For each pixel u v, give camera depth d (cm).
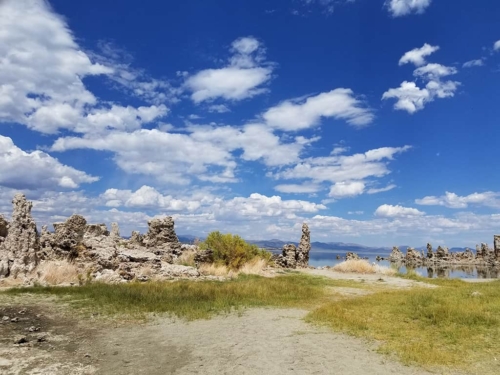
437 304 1495
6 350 970
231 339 1083
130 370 850
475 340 1048
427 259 10038
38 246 2447
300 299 1833
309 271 3769
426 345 1019
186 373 829
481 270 6297
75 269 2434
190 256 3534
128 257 2753
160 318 1369
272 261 4100
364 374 818
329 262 8475
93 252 2642
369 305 1575
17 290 1873
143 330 1206
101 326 1256
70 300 1661
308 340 1066
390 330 1170
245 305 1616
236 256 3359
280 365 870
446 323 1212
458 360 905
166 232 3909
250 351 970
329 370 840
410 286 2523
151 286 2019
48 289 1902
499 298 1603
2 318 1325
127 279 2456
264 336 1111
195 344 1042
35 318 1349
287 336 1111
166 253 3491
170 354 961
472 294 1745
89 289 1897
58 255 2602
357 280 2903
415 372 832
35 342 1053
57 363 888
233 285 2144
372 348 999
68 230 2683
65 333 1169
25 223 2348
